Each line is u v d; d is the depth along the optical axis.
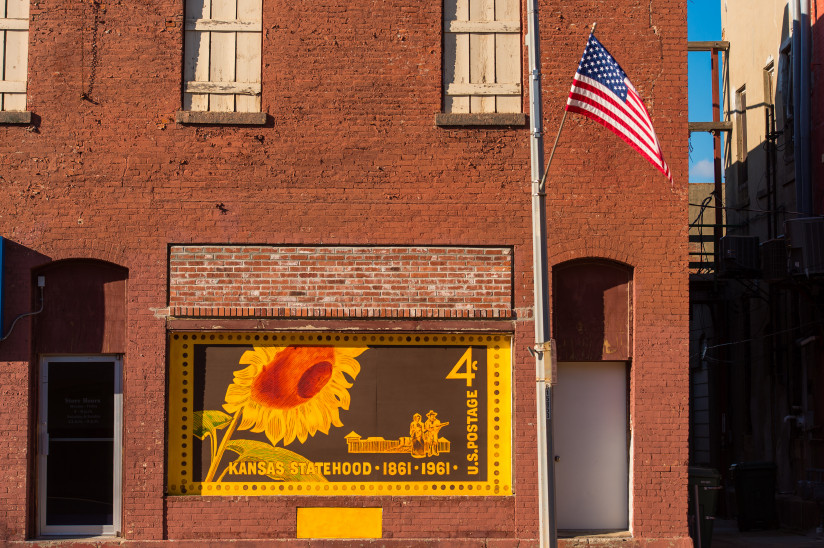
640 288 12.18
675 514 12.00
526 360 12.05
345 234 12.12
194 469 11.93
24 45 12.27
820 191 16.41
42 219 11.97
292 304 12.04
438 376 12.14
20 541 11.64
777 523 16.62
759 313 19.58
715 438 22.33
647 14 12.49
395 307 12.09
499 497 11.96
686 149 12.33
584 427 12.34
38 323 12.05
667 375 12.12
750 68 20.61
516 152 12.30
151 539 11.73
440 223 12.18
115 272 12.18
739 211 20.66
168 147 12.12
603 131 12.34
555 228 12.20
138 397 11.83
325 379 12.09
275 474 11.96
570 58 12.45
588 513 12.25
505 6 12.62
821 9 16.50
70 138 12.08
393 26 12.40
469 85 12.48
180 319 11.94
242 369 12.05
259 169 12.14
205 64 12.35
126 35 12.23
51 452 12.04
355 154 12.21
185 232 12.03
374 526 11.91
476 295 12.13
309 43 12.33
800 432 17.23
